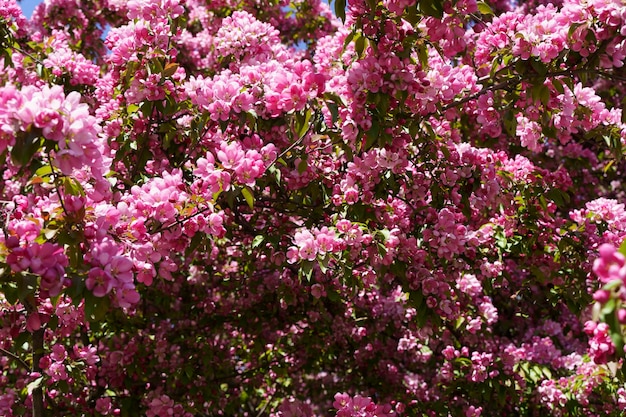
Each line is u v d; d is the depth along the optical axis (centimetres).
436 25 308
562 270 442
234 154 294
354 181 375
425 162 396
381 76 313
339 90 332
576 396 465
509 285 566
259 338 570
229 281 562
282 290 484
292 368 616
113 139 381
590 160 706
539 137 411
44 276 204
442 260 374
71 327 335
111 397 489
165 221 271
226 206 411
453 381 495
